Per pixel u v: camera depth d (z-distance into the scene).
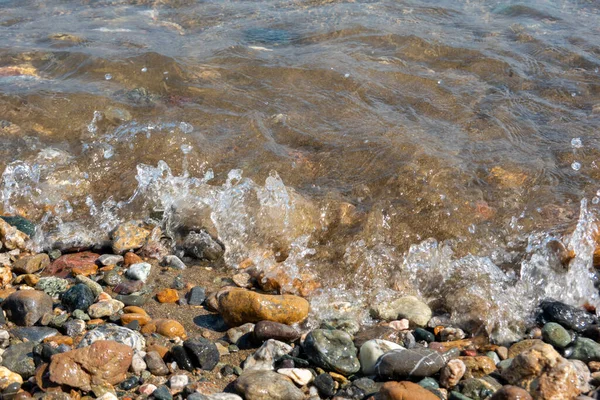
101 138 2.18
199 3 3.17
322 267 1.90
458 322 1.80
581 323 1.78
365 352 1.72
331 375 1.70
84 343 1.73
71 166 2.12
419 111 2.24
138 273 1.89
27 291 1.82
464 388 1.67
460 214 1.97
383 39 2.64
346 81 2.34
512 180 2.04
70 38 2.71
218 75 2.39
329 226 1.96
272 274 1.88
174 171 2.09
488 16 2.92
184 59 2.48
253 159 2.11
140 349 1.74
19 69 2.44
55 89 2.33
